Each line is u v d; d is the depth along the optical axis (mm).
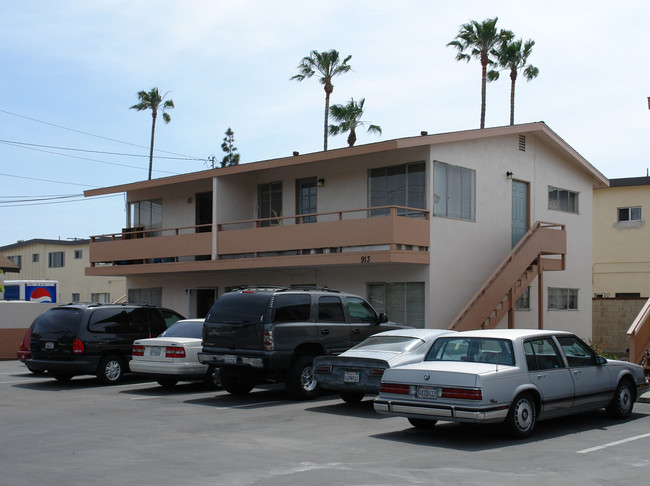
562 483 7328
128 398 14242
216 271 26000
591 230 27422
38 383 16922
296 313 13898
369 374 12141
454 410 9305
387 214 21484
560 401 10328
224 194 24516
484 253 22156
